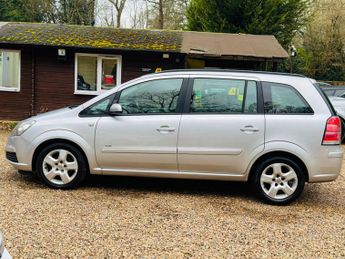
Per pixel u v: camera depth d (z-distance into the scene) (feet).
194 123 18.19
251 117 18.04
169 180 21.72
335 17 92.17
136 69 43.75
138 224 15.05
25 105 44.19
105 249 12.80
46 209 16.20
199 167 18.34
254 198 19.07
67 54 43.27
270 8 65.16
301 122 17.80
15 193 18.10
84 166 18.95
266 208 17.69
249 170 18.17
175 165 18.43
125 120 18.54
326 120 17.79
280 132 17.84
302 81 18.54
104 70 43.93
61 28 49.11
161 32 50.24
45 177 18.99
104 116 18.81
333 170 17.84
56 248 12.71
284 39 67.31
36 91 44.06
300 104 18.17
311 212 17.43
